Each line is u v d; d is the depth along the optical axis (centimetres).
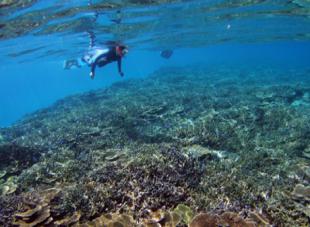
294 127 1379
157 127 1463
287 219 682
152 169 829
